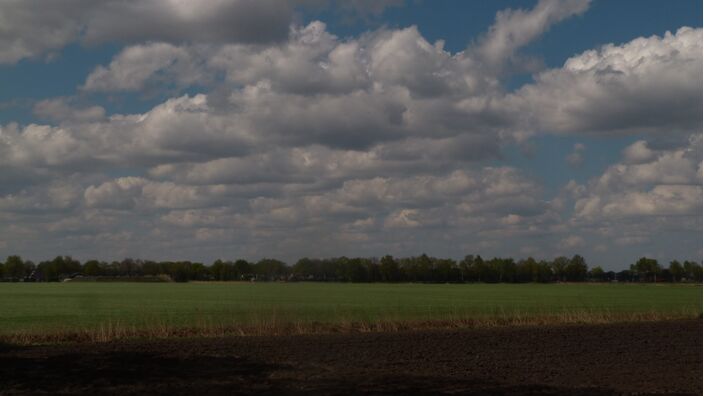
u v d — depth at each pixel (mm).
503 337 31578
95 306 65875
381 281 171375
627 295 103812
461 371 21703
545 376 20844
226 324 37594
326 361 23516
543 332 34062
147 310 57719
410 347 27578
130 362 22781
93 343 28203
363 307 61281
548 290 131000
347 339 30109
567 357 25344
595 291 126312
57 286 150750
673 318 45375
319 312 52312
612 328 36594
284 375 20484
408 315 48875
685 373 21656
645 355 26062
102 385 18703
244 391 17859
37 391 17797
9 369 21203
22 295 97250
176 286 147875
